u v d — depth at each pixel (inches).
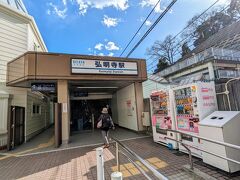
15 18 354.9
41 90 311.9
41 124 494.9
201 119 180.4
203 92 188.2
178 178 145.5
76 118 555.2
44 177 164.9
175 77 574.6
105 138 261.9
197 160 179.9
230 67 465.7
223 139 144.9
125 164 183.2
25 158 231.5
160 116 250.7
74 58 307.0
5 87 331.0
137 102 371.9
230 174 144.7
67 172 174.4
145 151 227.5
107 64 328.5
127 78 343.9
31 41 396.5
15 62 304.7
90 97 532.4
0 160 227.3
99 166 100.9
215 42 653.3
